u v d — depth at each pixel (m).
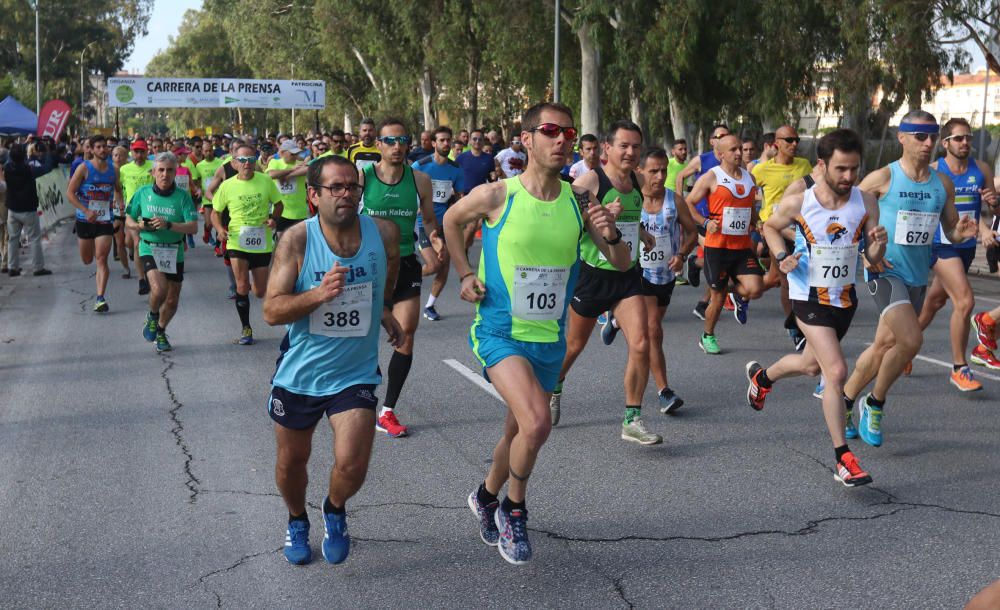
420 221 11.07
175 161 8.82
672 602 4.01
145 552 4.50
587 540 4.66
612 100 27.67
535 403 4.10
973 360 8.55
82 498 5.21
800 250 5.57
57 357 8.88
